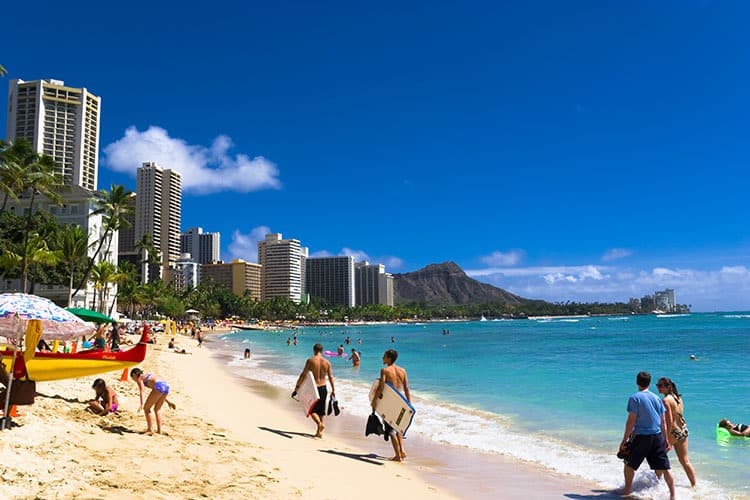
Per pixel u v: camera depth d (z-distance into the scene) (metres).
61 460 7.50
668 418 8.69
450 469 10.09
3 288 70.44
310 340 84.88
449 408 17.61
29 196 78.94
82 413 11.11
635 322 188.00
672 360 37.38
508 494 8.55
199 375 27.17
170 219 174.75
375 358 42.75
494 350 52.47
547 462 10.70
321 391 12.48
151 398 10.27
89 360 12.28
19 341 8.95
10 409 9.15
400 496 8.03
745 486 8.89
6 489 6.08
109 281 71.44
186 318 141.25
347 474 9.01
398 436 10.59
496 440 12.77
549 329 131.50
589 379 26.28
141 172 171.00
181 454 8.88
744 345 53.88
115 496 6.40
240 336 102.88
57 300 73.62
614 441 12.67
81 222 79.50
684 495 8.39
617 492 8.66
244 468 8.50
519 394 20.95
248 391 21.72
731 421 15.10
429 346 62.09
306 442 11.68
